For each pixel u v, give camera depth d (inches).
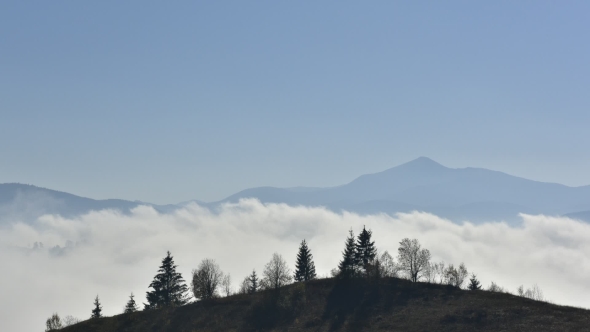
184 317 3516.2
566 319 2886.3
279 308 3506.4
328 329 3085.6
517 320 2913.4
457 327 2888.8
